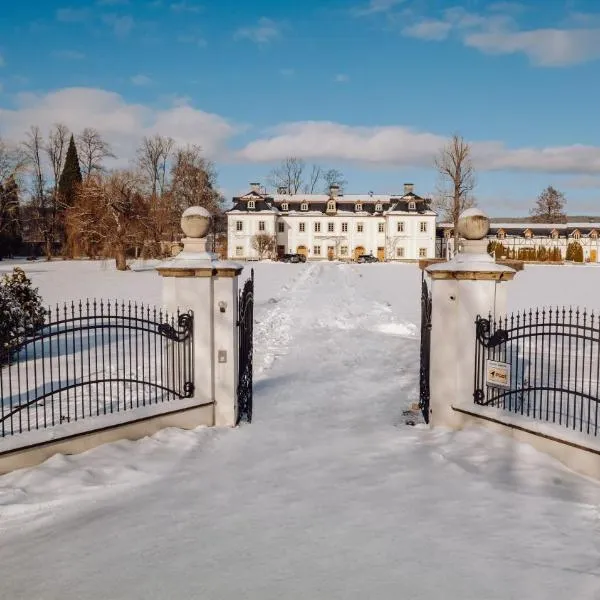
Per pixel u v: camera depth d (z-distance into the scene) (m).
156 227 44.38
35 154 64.81
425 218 79.38
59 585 3.68
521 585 3.58
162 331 7.14
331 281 35.06
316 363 11.73
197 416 7.38
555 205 97.56
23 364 11.08
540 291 27.73
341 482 5.48
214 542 4.23
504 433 6.63
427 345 7.84
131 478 5.56
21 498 5.02
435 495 5.10
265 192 87.75
